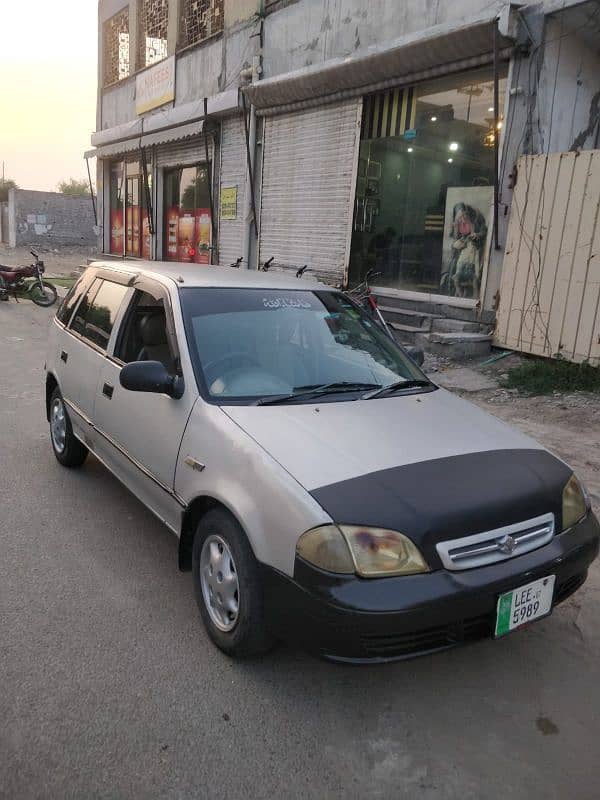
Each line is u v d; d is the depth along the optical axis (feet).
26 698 8.77
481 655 10.14
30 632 10.21
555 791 7.66
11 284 52.49
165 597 11.34
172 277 12.91
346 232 36.27
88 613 10.78
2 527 13.73
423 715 8.81
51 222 116.88
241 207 45.44
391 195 33.76
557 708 9.05
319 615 7.94
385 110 33.42
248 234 44.62
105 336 14.29
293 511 8.32
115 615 10.75
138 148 56.85
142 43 58.90
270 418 10.00
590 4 23.82
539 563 8.69
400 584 7.87
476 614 8.20
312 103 37.24
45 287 54.13
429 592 7.88
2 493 15.42
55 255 104.68
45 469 16.99
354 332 13.17
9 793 7.32
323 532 8.02
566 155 24.31
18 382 26.43
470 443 9.95
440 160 30.83
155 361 11.66
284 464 8.85
